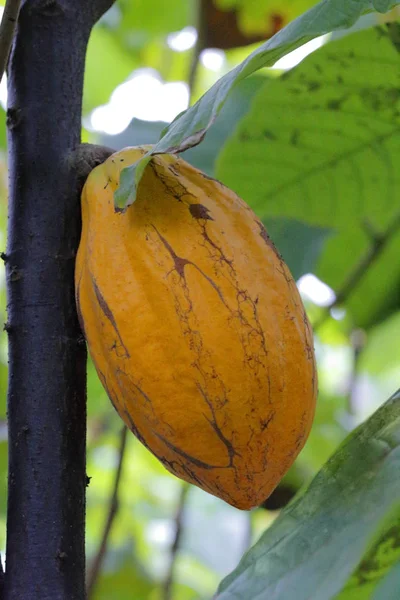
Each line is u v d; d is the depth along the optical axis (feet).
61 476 2.51
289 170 2.98
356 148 2.92
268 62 2.38
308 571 2.23
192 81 3.52
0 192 4.95
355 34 2.68
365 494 2.28
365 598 2.29
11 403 2.54
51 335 2.55
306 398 2.45
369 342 4.13
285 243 3.44
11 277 2.57
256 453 2.42
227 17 3.54
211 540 7.34
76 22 2.69
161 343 2.40
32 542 2.48
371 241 3.39
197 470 2.44
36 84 2.63
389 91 2.78
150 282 2.42
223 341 2.39
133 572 4.74
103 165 2.57
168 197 2.48
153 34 4.55
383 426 2.39
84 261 2.51
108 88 4.81
